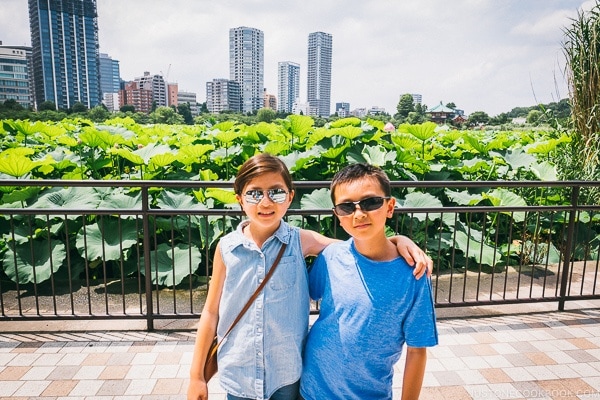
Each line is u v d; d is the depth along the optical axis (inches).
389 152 270.8
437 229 245.0
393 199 62.0
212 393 109.0
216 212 139.5
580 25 268.4
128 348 130.9
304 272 68.0
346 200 60.1
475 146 321.4
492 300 156.9
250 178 63.2
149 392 108.8
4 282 202.2
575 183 151.4
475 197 247.3
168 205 220.4
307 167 265.9
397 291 58.9
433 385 113.0
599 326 148.6
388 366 62.3
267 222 64.0
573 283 198.1
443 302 170.9
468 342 136.2
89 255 194.4
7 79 5265.8
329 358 62.6
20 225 216.2
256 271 64.6
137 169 332.2
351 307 61.0
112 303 173.8
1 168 215.3
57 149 339.3
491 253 216.4
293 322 65.4
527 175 315.6
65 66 5871.1
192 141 349.1
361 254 62.9
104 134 286.7
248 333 64.2
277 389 66.4
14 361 123.1
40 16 5590.6
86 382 112.9
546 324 149.9
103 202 221.6
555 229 267.1
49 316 143.3
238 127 426.3
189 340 136.4
